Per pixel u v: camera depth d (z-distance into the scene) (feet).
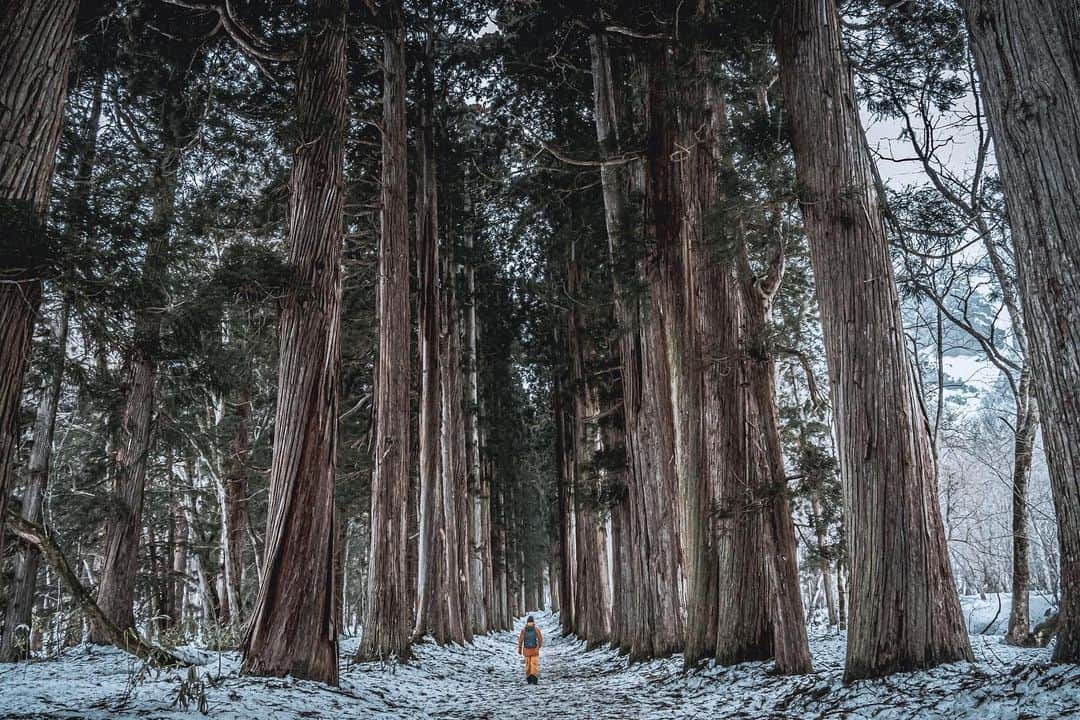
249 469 62.75
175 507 71.10
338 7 35.81
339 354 33.55
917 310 46.14
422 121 70.64
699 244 37.55
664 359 49.08
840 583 58.39
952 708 16.67
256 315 35.78
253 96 45.70
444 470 77.71
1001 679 16.99
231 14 34.27
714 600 37.63
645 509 49.67
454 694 39.42
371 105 61.98
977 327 45.68
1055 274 14.56
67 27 16.80
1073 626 15.16
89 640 42.88
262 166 48.55
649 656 48.52
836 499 32.30
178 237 36.14
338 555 84.53
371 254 69.46
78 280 20.25
